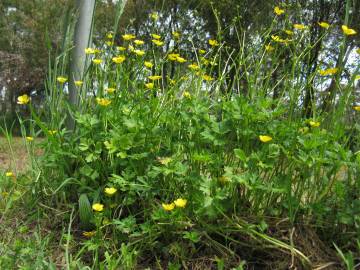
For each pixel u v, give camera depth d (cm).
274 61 213
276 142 173
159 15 298
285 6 250
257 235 169
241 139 180
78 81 236
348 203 166
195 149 183
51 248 187
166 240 176
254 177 162
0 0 1506
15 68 1477
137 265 172
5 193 233
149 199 182
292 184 178
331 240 174
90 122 202
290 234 165
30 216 217
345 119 192
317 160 163
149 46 282
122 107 207
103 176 203
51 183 227
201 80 227
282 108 177
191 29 338
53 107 234
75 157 200
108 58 238
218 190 161
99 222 173
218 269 161
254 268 168
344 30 188
